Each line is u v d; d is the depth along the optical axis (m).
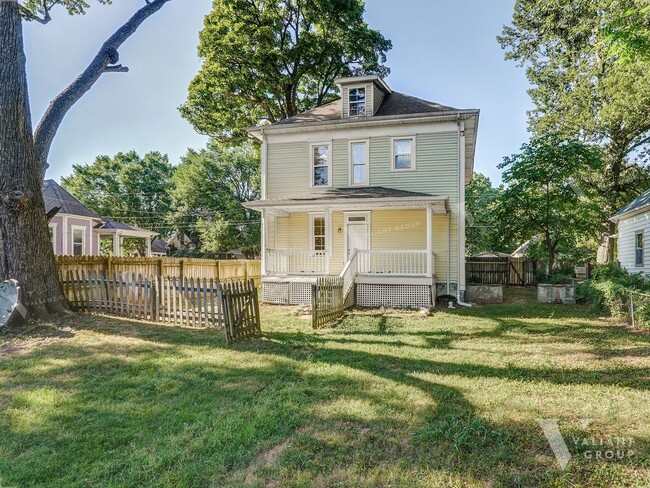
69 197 19.45
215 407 3.94
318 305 8.41
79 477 2.76
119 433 3.41
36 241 8.12
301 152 14.80
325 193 13.57
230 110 21.42
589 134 21.14
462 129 13.42
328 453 3.04
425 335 7.54
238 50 19.09
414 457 2.96
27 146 8.12
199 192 40.72
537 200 15.04
